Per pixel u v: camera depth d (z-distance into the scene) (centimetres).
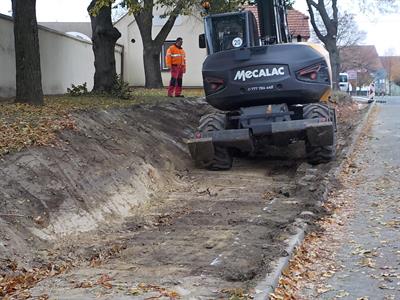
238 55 1190
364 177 1149
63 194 813
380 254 688
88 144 1010
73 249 708
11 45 1506
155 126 1381
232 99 1205
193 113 1709
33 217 732
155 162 1162
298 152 1426
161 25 3247
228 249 700
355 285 598
